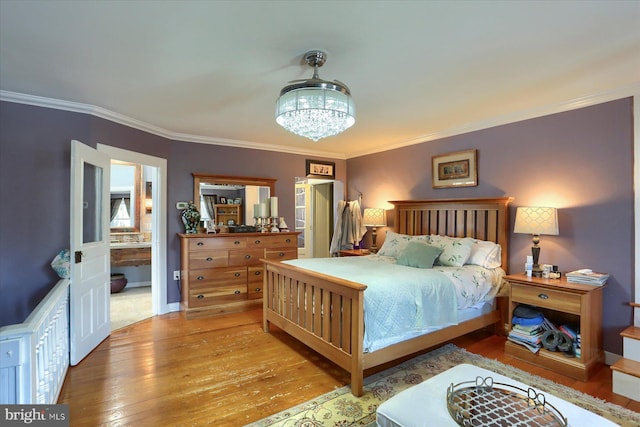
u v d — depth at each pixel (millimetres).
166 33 1854
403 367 2707
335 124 2201
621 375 2305
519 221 3090
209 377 2521
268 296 3516
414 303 2557
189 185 4383
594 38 1908
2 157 2770
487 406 1431
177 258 4297
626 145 2676
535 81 2543
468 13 1662
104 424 1948
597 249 2838
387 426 1402
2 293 2768
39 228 2895
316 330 2715
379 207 5105
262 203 4883
